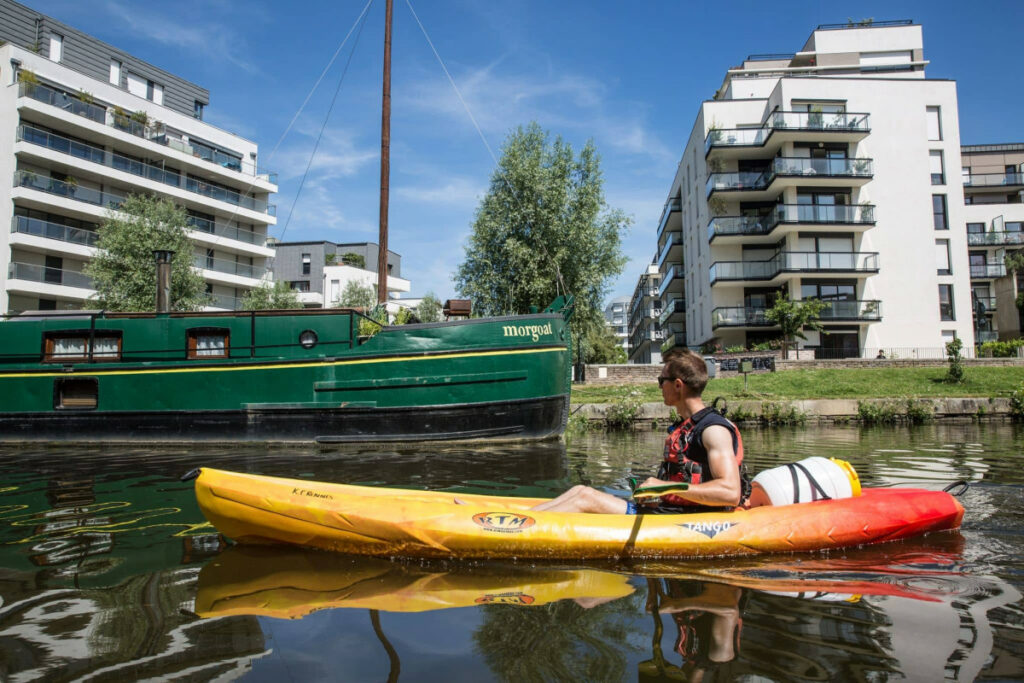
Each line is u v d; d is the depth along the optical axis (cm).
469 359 1077
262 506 372
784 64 4006
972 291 3488
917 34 3722
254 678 211
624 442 1128
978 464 718
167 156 3391
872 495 389
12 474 714
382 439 1062
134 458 883
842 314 2894
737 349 2747
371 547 361
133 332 1118
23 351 1132
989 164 3988
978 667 209
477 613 269
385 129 1588
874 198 2998
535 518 352
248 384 1082
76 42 3394
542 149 2250
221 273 3644
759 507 360
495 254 2188
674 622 254
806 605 271
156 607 281
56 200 2892
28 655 229
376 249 5641
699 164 3422
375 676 212
